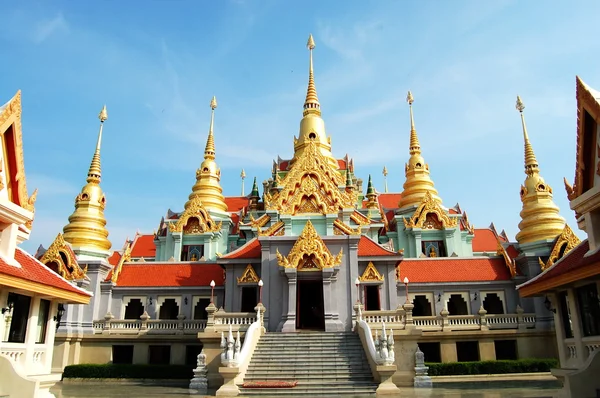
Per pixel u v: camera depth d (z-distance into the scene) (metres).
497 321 37.47
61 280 20.48
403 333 30.20
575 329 18.97
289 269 34.53
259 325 31.22
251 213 57.38
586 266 16.45
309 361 27.73
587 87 17.97
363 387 24.61
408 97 67.50
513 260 44.19
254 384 24.91
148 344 37.34
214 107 68.50
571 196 19.20
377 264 39.00
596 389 16.89
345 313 34.66
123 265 44.84
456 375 33.81
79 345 37.69
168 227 58.97
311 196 39.62
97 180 48.19
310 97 64.50
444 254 55.41
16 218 17.91
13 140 18.19
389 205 69.56
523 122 50.94
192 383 28.88
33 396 16.22
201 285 42.41
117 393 26.86
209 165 64.69
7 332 17.44
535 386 28.42
